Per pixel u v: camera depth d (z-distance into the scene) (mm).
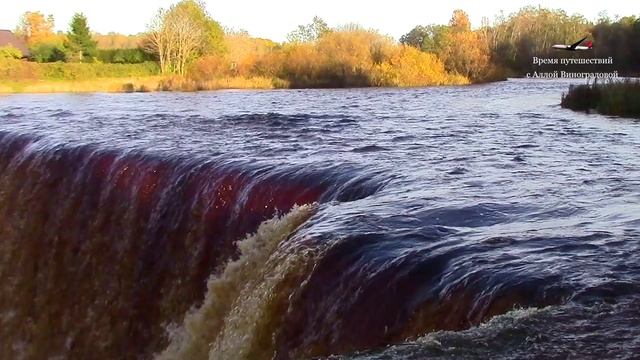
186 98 41344
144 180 12766
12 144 17062
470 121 22797
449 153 14438
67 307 12969
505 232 7402
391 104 32969
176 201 11922
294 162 12086
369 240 7082
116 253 12594
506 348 4219
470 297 5664
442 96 40562
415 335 5746
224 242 10844
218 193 11344
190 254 11180
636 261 6176
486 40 71625
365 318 6211
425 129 19891
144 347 11211
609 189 10242
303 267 6996
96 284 12695
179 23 66125
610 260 6219
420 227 7645
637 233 7242
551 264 6090
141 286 11805
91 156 14172
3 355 13523
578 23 77438
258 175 11234
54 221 14266
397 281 6219
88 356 12117
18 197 15352
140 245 12227
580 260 6227
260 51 65875
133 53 72125
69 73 62906
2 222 15320
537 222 8039
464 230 7555
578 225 7750
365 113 26469
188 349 8961
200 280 10820
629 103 25422
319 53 60344
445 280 6000
